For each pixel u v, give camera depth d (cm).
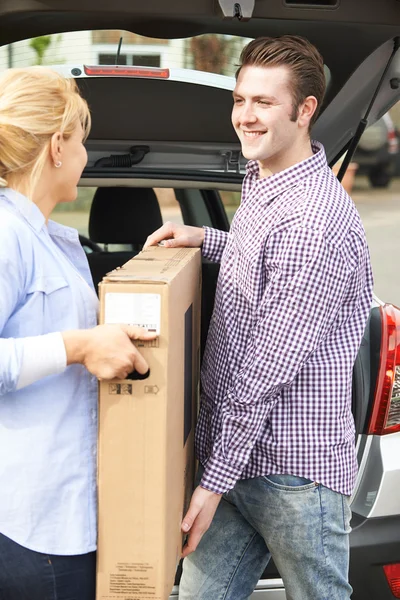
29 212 175
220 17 242
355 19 247
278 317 197
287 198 205
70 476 176
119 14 248
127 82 300
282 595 261
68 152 180
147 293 171
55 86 175
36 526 175
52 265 176
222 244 253
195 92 306
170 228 251
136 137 324
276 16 245
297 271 195
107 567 180
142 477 176
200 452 229
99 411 175
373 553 262
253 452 211
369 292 214
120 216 369
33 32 270
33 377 166
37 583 176
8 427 173
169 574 186
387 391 268
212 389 223
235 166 331
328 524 211
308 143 215
